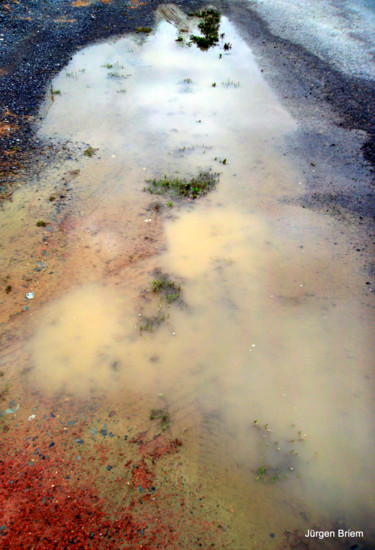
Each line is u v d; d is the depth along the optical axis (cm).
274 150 210
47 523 95
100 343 131
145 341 132
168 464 108
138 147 209
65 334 132
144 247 159
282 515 100
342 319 139
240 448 112
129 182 188
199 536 95
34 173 189
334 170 198
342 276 151
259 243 163
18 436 111
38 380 122
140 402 119
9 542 92
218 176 193
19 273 147
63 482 103
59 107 236
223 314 140
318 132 223
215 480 105
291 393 122
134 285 146
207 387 123
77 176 189
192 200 180
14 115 225
